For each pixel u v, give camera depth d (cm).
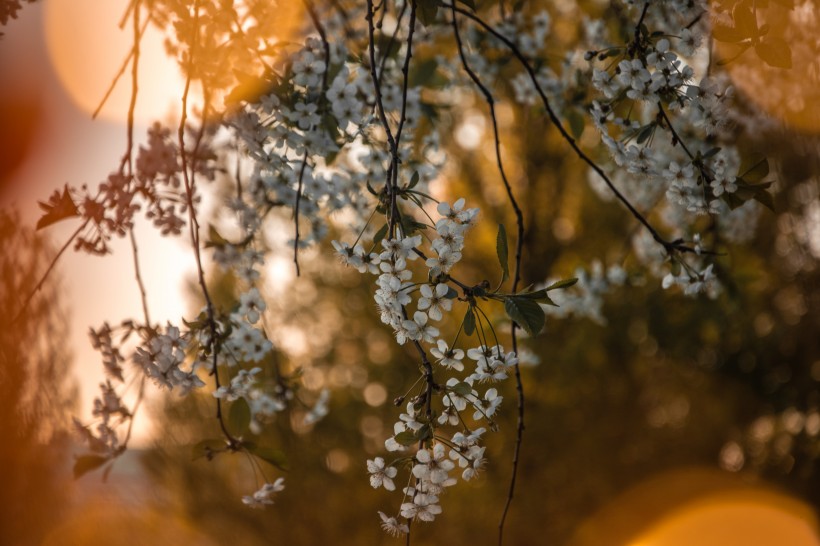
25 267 472
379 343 1020
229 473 919
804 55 282
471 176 915
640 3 217
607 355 885
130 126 220
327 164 266
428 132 315
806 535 836
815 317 757
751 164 204
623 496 912
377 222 282
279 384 276
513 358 173
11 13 240
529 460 890
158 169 238
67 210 211
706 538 891
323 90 239
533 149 876
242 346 246
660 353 831
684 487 916
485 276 939
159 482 906
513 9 312
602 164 416
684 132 307
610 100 218
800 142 450
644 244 414
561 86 316
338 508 927
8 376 592
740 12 189
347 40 289
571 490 900
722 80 294
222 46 232
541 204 917
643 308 775
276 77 233
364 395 1005
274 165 247
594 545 897
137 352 208
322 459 934
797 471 821
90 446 221
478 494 889
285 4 243
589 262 862
